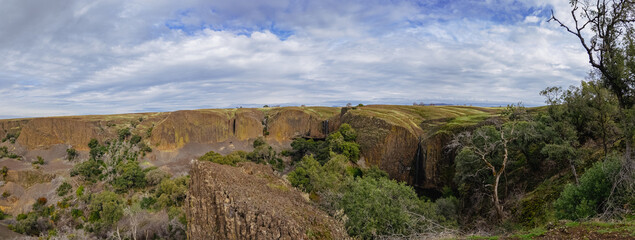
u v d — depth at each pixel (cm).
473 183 4000
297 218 2034
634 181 1675
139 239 4797
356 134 7406
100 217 5819
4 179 8969
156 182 7525
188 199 2925
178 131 11094
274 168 7438
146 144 10812
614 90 2306
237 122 11475
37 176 9038
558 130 3166
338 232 2125
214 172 2756
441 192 5300
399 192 2944
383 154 6675
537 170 3656
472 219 3453
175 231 4759
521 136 3412
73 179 8600
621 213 1609
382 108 9219
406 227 2500
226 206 2162
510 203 3234
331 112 10988
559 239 1283
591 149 3186
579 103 2955
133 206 5750
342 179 4206
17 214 7625
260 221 1870
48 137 11094
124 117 12594
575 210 1917
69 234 5256
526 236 1383
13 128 12194
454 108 9288
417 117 8044
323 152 7175
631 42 2073
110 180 8094
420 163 6184
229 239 2036
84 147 11044
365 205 2438
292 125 10788
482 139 3584
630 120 2073
